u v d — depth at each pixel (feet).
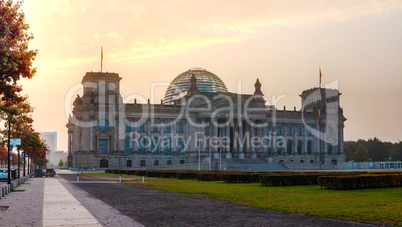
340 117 620.90
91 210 96.53
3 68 114.32
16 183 181.27
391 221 78.38
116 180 247.50
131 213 91.61
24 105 269.85
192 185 189.47
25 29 119.65
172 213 91.45
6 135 293.02
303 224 75.87
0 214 90.02
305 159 595.88
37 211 94.89
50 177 304.71
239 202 112.98
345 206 100.17
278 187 166.81
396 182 160.66
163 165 476.95
